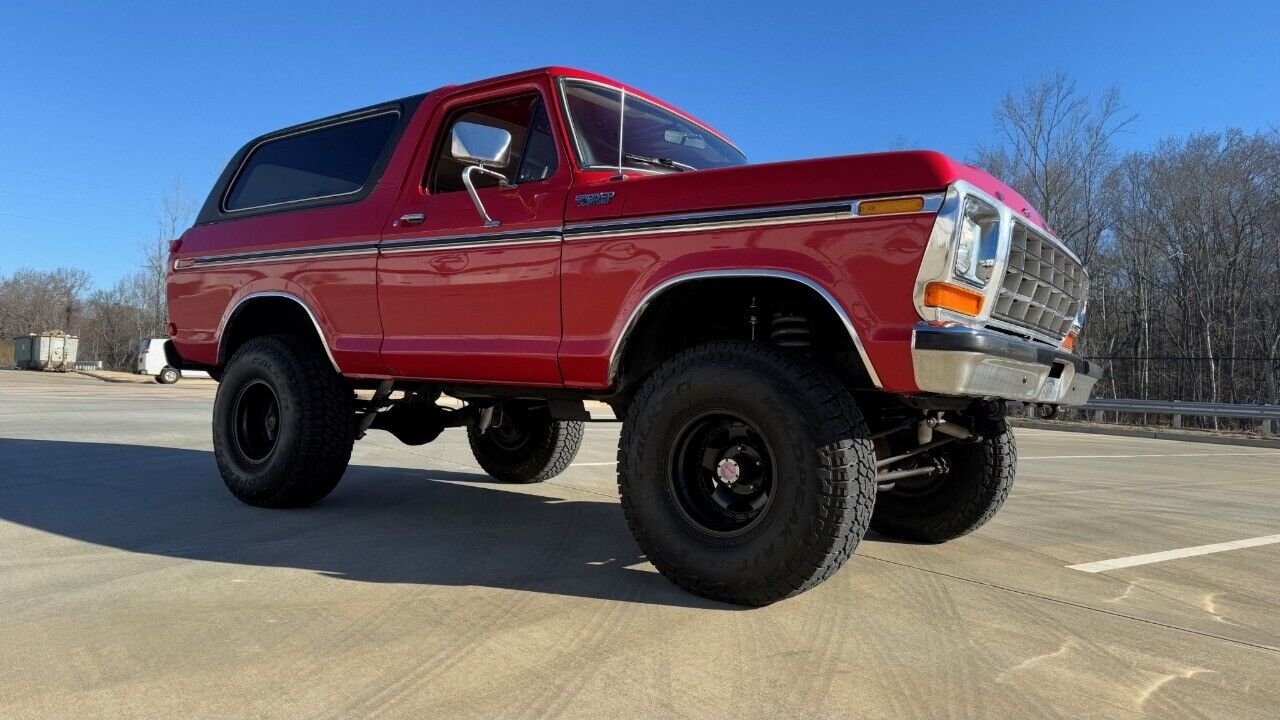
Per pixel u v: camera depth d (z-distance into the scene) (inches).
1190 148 1232.8
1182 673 86.2
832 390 102.0
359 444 310.5
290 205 173.8
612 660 84.0
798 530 99.2
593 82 142.6
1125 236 1282.0
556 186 129.2
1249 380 1135.6
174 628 90.5
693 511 110.0
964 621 102.1
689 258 112.3
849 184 102.8
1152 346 1285.7
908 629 97.8
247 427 172.7
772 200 107.3
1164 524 189.2
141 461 233.1
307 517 159.5
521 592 109.5
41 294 3398.1
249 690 73.9
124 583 108.3
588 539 146.1
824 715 72.0
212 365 186.7
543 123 137.3
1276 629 104.2
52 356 1946.4
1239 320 1179.9
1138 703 77.5
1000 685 80.8
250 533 142.8
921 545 151.6
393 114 163.3
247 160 192.2
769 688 77.8
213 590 106.0
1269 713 76.0
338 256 157.6
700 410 108.4
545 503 185.3
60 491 180.2
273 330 188.5
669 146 146.7
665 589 112.9
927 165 99.0
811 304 115.6
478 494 195.6
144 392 730.8
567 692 75.3
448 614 98.6
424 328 143.6
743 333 127.3
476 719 69.0
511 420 205.8
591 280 122.1
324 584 110.6
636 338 124.3
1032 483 269.0
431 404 172.9
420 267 144.0
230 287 178.2
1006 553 146.6
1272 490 281.4
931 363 96.3
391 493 193.6
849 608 105.9
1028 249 119.8
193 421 386.3
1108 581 127.4
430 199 146.8
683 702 73.8
